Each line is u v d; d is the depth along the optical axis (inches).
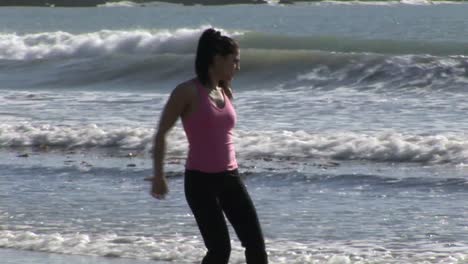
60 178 1617.9
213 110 783.1
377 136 1817.2
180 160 1754.4
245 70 3041.3
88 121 2187.5
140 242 1161.4
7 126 2089.1
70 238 1191.6
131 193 1473.9
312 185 1498.5
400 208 1323.8
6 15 7637.8
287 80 2947.8
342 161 1715.1
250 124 2074.3
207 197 789.2
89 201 1424.7
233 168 794.8
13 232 1235.9
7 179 1621.6
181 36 3720.5
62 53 3757.4
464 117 2103.8
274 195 1434.5
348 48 3555.6
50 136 2007.9
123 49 3720.5
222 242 789.9
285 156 1765.5
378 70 2856.8
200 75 784.9
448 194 1406.3
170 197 1429.6
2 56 3782.0
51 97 2672.2
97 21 6914.4
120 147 1925.4
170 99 781.9
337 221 1256.8
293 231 1206.3
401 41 3550.7
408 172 1585.9
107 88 3061.0
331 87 2834.6
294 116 2180.1
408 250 1095.6
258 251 791.1
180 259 1080.8
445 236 1159.6
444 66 2778.1
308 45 3649.1
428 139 1758.1
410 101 2416.3
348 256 1069.8
